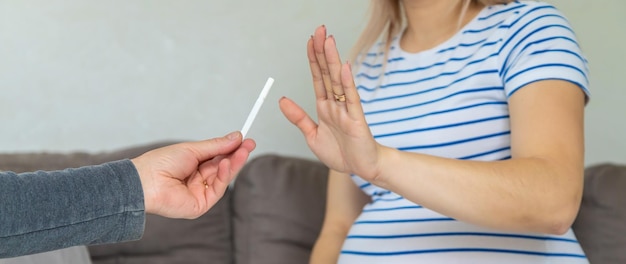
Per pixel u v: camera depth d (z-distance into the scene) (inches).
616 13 98.6
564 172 51.4
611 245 79.4
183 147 49.7
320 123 50.4
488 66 59.6
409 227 60.7
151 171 48.1
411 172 49.8
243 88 103.1
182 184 49.3
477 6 64.2
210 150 50.5
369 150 48.9
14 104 100.3
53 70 100.8
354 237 64.0
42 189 44.3
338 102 48.4
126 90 102.0
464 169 50.1
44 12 100.4
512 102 56.4
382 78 66.5
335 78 47.7
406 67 65.3
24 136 100.7
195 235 88.9
